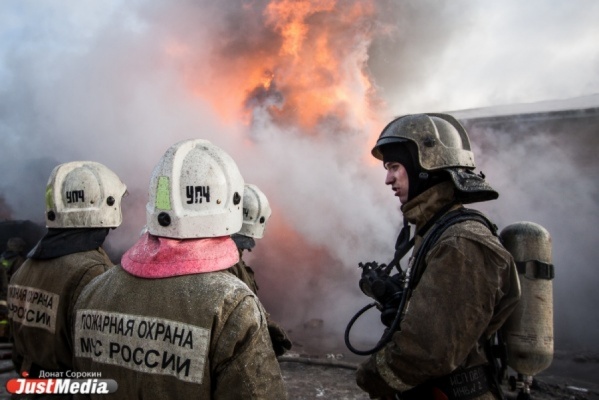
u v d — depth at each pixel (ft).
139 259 4.64
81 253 7.15
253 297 4.52
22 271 7.45
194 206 4.48
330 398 13.20
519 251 7.14
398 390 5.45
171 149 4.62
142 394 4.26
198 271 4.44
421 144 5.97
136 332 4.37
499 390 5.81
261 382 4.24
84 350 4.79
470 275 5.12
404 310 5.80
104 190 7.51
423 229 6.15
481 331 5.11
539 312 6.89
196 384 4.11
